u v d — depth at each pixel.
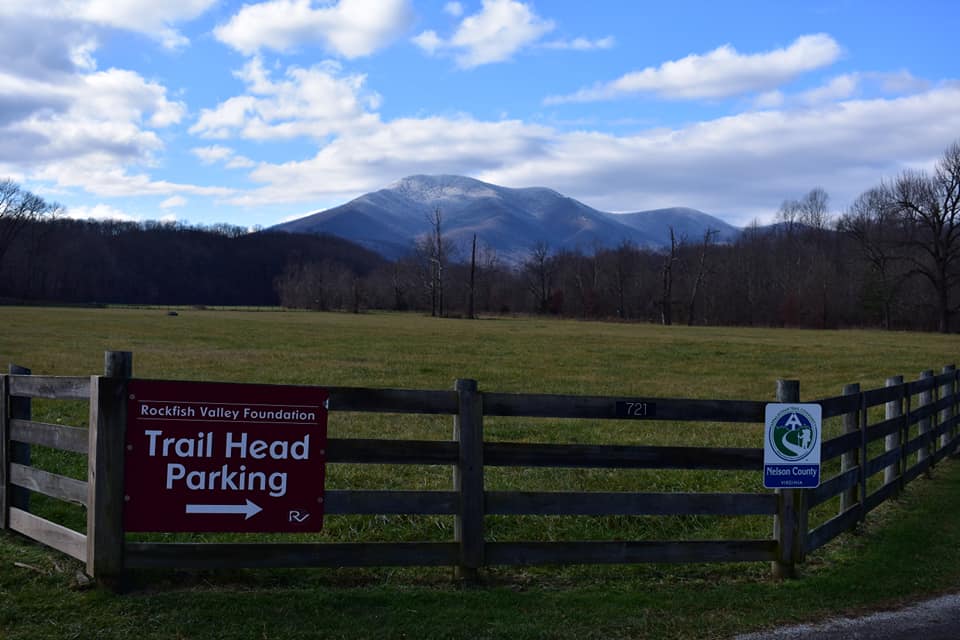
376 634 5.69
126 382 6.16
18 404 7.73
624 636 5.96
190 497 6.27
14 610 5.72
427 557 6.78
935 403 13.88
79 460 10.91
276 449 6.44
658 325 104.94
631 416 7.33
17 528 7.40
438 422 17.16
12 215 144.12
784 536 7.51
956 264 92.75
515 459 7.02
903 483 11.84
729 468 7.52
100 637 5.40
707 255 123.50
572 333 68.88
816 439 7.62
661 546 7.25
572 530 8.88
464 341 53.91
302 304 152.50
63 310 101.62
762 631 6.18
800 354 46.69
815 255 116.19
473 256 122.25
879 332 85.75
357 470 11.16
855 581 7.44
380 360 37.22
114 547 6.14
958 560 8.27
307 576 6.80
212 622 5.70
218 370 29.83
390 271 156.25
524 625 6.02
